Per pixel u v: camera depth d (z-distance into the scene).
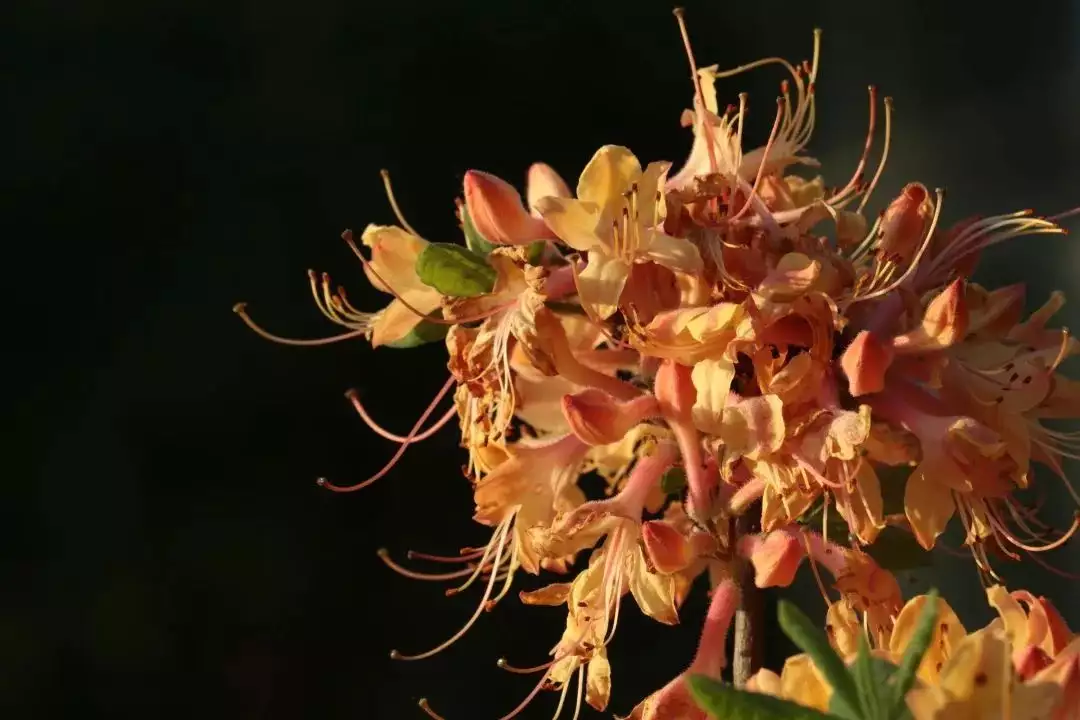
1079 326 1.56
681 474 0.81
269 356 1.53
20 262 1.47
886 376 0.79
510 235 0.80
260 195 1.55
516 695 1.52
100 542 1.44
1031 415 0.81
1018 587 1.46
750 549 0.80
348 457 1.54
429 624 1.53
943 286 0.80
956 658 0.71
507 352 0.79
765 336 0.77
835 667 0.70
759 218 0.79
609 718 1.48
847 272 0.79
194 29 1.56
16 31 1.51
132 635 1.42
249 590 1.47
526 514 0.80
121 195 1.51
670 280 0.79
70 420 1.46
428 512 1.56
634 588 0.78
